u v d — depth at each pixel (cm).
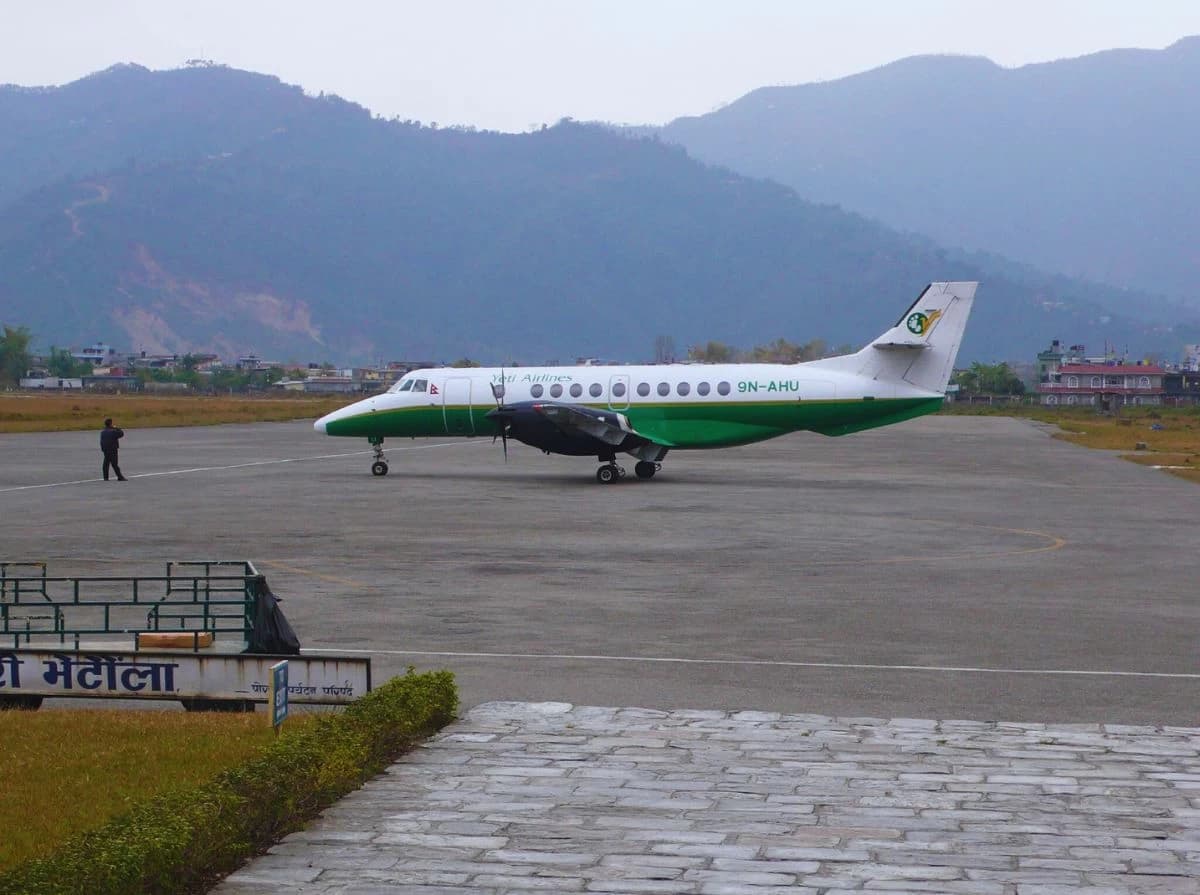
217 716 1434
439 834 1027
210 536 3100
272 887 920
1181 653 1789
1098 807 1098
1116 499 4084
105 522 3397
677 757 1245
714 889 912
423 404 4953
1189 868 955
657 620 2031
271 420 11194
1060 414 15138
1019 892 908
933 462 5853
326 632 1930
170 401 18012
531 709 1436
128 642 1755
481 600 2217
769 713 1432
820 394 4778
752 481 4712
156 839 898
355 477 4891
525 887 916
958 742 1308
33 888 816
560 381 4938
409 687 1343
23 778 1185
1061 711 1460
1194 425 11462
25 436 8094
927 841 1012
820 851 988
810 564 2652
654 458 4850
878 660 1738
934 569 2588
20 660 1497
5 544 2959
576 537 3075
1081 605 2177
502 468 5350
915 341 4775
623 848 995
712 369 4912
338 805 1100
